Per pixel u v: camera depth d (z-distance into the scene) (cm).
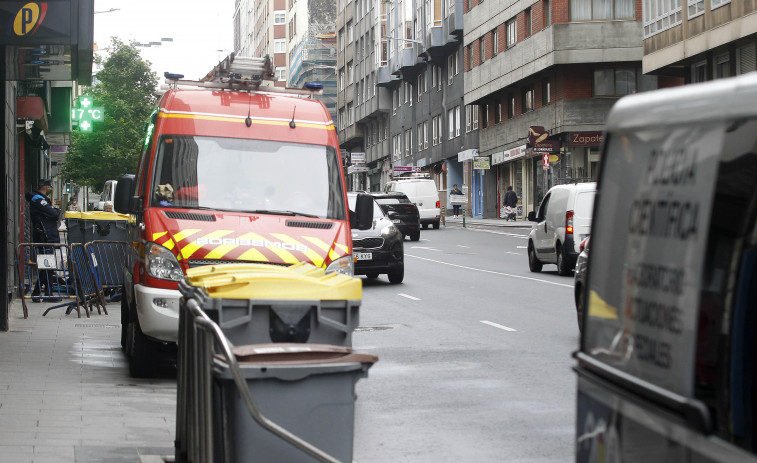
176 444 618
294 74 12775
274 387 498
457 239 4031
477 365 1120
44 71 1504
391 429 814
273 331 629
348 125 10050
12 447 709
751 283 282
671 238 311
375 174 9438
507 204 5438
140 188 1124
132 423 816
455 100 6694
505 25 5475
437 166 7306
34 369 1092
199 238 1018
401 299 1866
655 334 316
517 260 2886
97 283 1761
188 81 1141
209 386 507
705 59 3553
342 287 642
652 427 308
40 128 2839
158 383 1035
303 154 1106
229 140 1093
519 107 5456
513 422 831
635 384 323
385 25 8450
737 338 281
